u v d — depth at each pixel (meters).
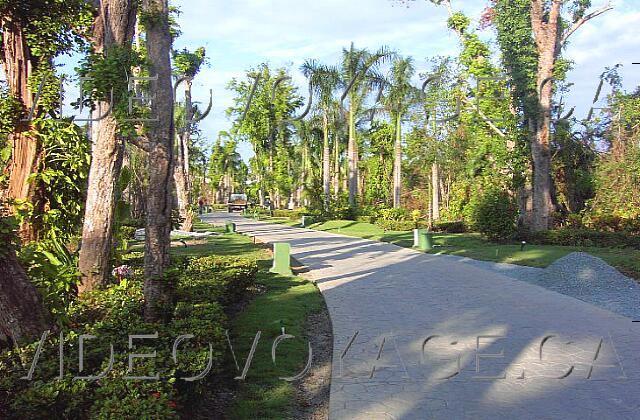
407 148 40.16
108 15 8.40
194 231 28.72
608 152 28.58
